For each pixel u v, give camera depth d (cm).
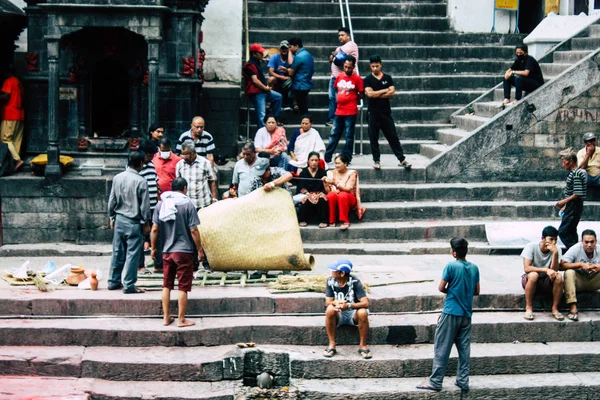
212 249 983
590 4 1623
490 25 1648
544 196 1259
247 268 994
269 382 862
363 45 1609
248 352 877
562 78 1284
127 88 1290
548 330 930
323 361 866
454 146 1281
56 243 1184
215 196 1066
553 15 1557
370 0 1706
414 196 1244
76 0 1167
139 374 849
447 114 1488
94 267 1078
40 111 1266
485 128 1282
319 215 1175
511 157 1292
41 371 851
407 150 1428
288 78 1410
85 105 1268
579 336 933
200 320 915
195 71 1283
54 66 1162
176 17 1253
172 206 888
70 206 1180
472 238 1181
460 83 1538
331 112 1395
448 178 1286
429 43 1622
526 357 890
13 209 1177
